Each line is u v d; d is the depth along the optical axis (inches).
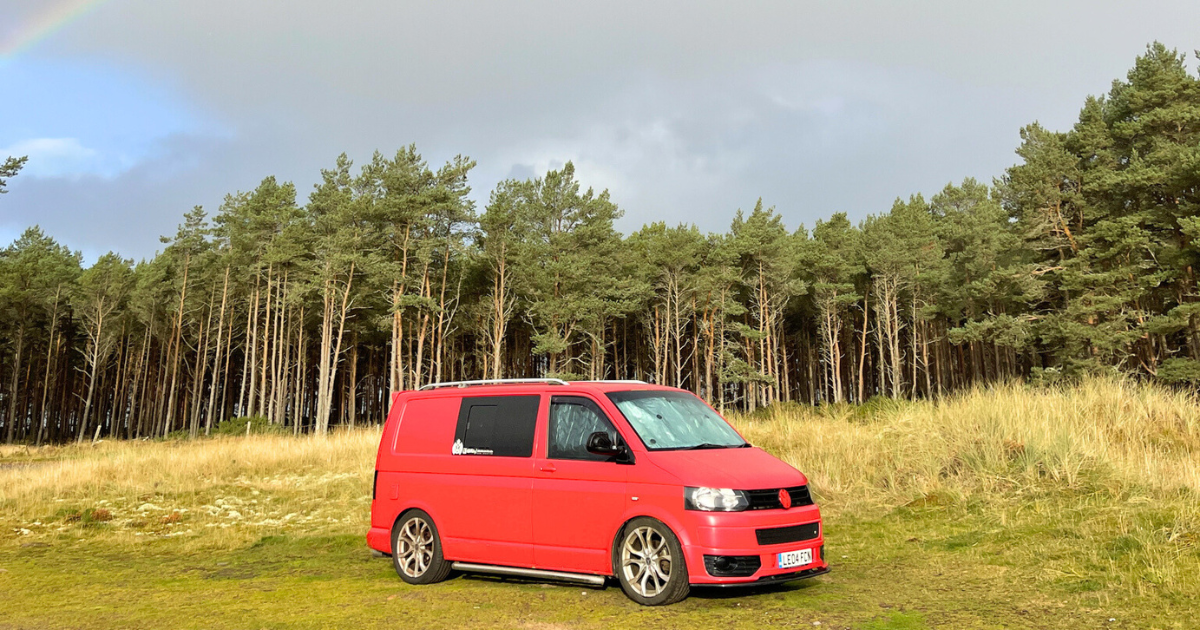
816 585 247.1
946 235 2475.4
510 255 1980.8
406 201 1820.9
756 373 1950.1
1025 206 1637.6
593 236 2069.4
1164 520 274.7
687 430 259.4
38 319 2674.7
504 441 267.0
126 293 2541.8
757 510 222.8
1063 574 238.4
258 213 2225.6
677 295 2085.4
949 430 462.0
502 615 217.8
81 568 329.4
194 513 494.0
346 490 550.0
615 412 248.8
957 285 2219.5
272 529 434.3
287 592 264.1
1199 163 1247.5
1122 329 1371.8
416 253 1850.4
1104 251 1464.1
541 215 2126.0
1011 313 2055.9
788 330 2901.1
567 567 243.0
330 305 1883.6
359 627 209.6
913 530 330.3
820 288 2256.4
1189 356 1545.3
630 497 232.5
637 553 230.7
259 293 2293.3
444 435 283.9
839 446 492.7
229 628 213.2
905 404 612.7
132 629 217.2
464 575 287.9
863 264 2402.8
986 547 284.2
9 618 234.7
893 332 2374.5
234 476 642.8
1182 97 1469.0
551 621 209.6
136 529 446.9
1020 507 334.0
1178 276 1403.8
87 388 3031.5
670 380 2613.2
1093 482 349.4
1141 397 498.0
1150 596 207.9
